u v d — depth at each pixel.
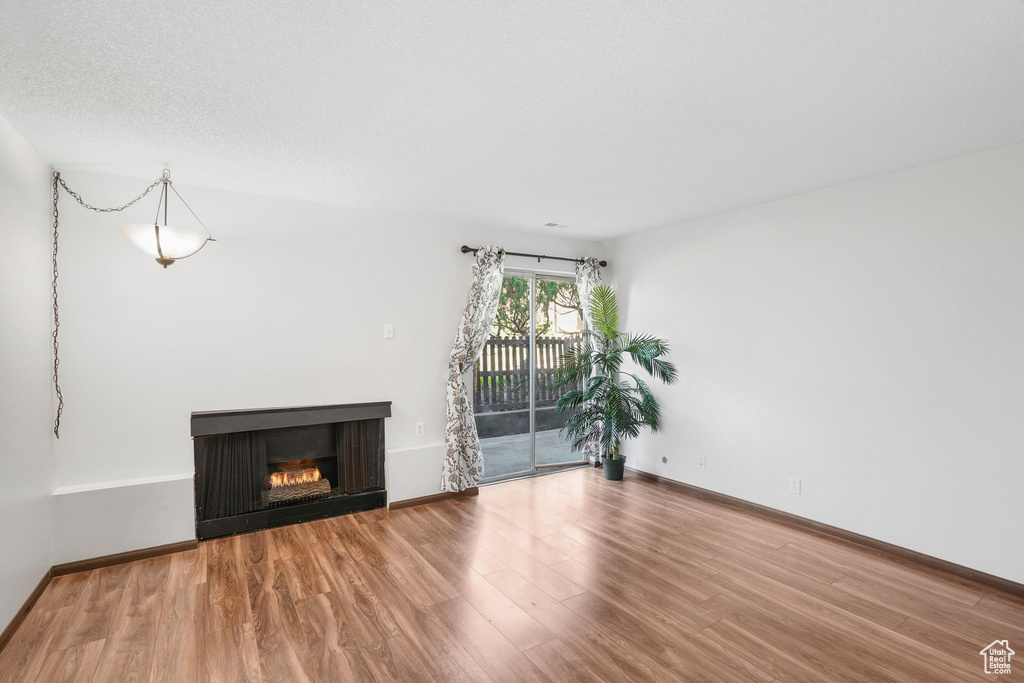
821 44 1.80
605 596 2.71
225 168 3.11
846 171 3.23
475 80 2.06
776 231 3.91
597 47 1.82
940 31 1.72
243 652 2.22
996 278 2.85
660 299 4.91
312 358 3.90
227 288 3.58
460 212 4.26
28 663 2.14
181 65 1.93
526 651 2.23
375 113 2.36
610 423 4.71
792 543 3.44
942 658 2.18
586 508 4.17
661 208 4.14
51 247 3.02
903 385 3.23
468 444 4.48
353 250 4.07
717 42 1.79
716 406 4.38
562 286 5.53
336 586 2.82
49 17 1.61
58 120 2.41
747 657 2.19
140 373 3.29
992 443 2.87
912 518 3.18
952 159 3.00
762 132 2.60
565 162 3.03
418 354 4.38
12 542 2.37
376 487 4.17
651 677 2.05
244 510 3.64
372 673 2.08
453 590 2.78
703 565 3.10
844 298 3.51
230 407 3.58
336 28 1.69
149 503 3.20
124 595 2.71
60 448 3.04
